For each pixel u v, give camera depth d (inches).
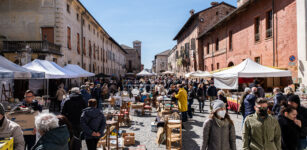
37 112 182.5
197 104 589.9
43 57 651.5
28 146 173.5
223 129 126.6
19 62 609.3
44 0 754.2
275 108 232.8
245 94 279.3
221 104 127.6
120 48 2345.0
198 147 237.0
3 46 662.5
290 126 144.2
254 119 130.9
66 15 794.8
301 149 148.9
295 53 450.0
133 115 427.8
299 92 369.4
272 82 545.3
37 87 640.4
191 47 1269.7
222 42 875.4
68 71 556.7
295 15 449.4
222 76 429.4
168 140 227.9
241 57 701.9
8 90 537.3
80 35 979.3
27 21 755.4
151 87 830.5
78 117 208.1
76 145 120.9
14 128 123.3
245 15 673.6
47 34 751.7
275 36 518.6
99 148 211.6
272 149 124.3
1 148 101.7
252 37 631.2
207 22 1167.6
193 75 705.6
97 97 436.1
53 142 93.2
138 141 259.3
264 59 568.7
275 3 519.2
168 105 389.4
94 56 1248.2
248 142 133.0
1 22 759.7
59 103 451.5
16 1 761.6
